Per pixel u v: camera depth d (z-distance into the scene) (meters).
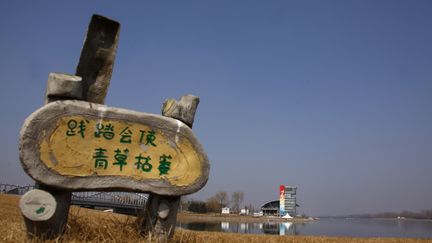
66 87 6.62
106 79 7.42
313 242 16.36
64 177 6.40
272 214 108.62
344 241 17.75
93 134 6.75
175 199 7.46
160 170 7.21
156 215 7.37
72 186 6.46
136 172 7.02
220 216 83.75
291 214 103.62
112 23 7.46
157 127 7.29
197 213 86.19
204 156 7.60
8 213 17.42
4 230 7.99
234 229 39.88
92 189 6.63
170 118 7.47
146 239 7.05
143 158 7.11
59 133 6.45
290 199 104.38
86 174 6.59
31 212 6.11
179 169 7.37
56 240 6.14
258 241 13.71
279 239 16.06
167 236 7.35
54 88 6.58
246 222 69.19
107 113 6.90
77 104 6.66
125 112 7.05
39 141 6.27
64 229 6.62
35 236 6.20
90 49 7.33
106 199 32.72
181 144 7.45
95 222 7.73
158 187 7.15
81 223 7.34
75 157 6.55
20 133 6.23
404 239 20.88
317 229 54.09
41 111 6.34
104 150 6.80
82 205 35.19
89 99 7.24
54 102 6.50
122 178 6.88
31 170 6.18
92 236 6.90
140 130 7.15
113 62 7.48
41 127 6.31
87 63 7.31
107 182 6.74
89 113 6.74
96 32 7.39
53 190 6.46
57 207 6.46
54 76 6.61
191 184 7.41
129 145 7.03
